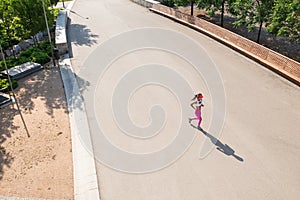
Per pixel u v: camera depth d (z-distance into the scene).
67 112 13.09
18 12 19.23
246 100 13.45
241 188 8.84
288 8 15.95
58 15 27.34
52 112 13.12
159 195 8.73
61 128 11.97
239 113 12.49
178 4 26.55
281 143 10.66
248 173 9.38
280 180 9.08
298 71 14.77
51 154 10.51
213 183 9.05
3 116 12.91
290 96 13.67
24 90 15.16
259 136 11.05
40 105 13.72
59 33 21.55
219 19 26.69
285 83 14.85
